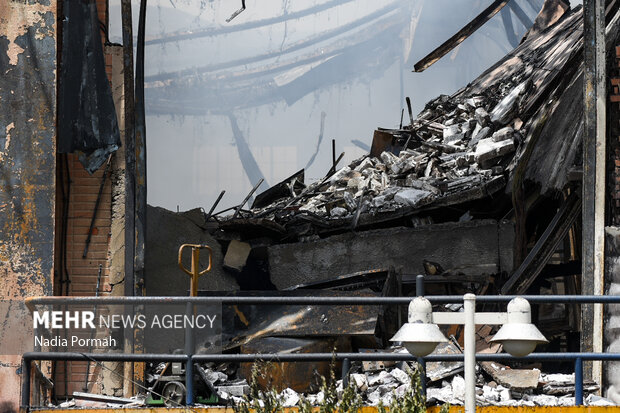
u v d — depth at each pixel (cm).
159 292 3347
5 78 2534
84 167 2670
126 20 2742
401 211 3688
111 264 2733
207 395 2339
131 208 2703
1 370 2417
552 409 2114
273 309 2995
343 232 3828
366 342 2930
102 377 2656
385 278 3556
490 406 2134
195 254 2284
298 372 2652
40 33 2558
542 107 3981
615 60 2738
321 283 3603
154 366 2788
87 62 2670
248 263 3838
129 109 2728
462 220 3762
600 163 2677
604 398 2509
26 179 2511
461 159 3994
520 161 3594
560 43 4962
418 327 1329
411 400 1667
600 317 2603
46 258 2491
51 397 2539
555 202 3619
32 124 2534
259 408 1728
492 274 3562
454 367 2591
